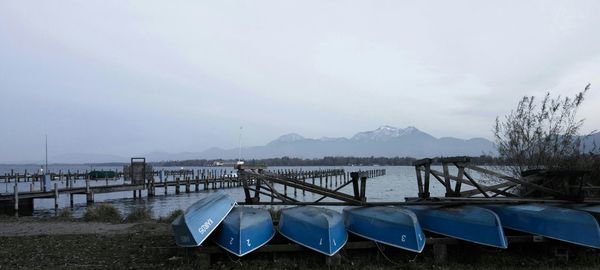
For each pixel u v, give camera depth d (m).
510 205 9.10
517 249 8.73
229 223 7.94
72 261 8.37
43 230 12.77
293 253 8.31
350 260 8.02
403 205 9.33
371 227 8.26
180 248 8.61
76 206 30.55
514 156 13.60
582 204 9.42
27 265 8.11
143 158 37.09
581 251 8.16
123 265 7.98
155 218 15.72
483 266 7.72
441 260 8.07
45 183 31.11
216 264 7.80
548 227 8.08
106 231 12.10
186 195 40.69
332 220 8.07
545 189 9.65
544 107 16.19
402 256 8.26
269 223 8.34
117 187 33.56
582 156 12.72
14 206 25.64
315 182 71.88
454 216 8.38
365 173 9.50
